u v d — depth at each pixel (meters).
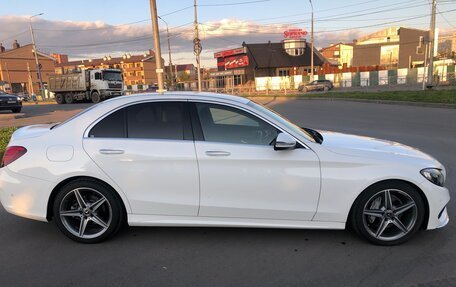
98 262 3.72
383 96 23.09
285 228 4.16
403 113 16.14
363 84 47.94
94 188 3.97
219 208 3.91
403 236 3.91
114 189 3.97
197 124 3.98
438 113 15.52
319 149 3.87
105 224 4.06
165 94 4.13
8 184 4.05
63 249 4.00
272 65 62.12
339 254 3.79
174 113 4.03
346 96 25.97
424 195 3.84
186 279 3.39
